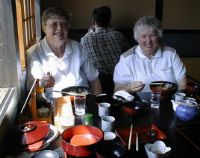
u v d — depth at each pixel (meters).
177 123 1.42
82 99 1.55
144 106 1.57
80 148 0.97
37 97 1.50
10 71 1.50
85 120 1.37
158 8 4.06
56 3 3.78
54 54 2.02
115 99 1.66
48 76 1.79
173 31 4.20
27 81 1.93
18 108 1.55
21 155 1.08
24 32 2.16
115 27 4.04
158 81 2.03
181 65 2.21
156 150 1.11
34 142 1.12
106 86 2.86
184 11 4.14
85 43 2.92
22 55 1.92
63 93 1.73
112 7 3.95
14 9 1.47
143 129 1.31
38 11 3.15
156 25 2.00
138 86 1.88
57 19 1.91
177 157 1.09
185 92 1.89
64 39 1.98
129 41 4.05
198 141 1.19
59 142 1.19
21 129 1.17
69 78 2.08
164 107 1.63
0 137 1.15
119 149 1.04
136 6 4.00
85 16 3.91
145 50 2.09
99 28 2.94
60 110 1.47
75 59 2.11
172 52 2.20
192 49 4.34
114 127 1.35
